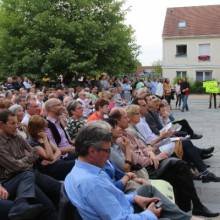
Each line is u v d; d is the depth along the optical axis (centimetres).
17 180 486
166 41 4812
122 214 315
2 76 2784
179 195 562
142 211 374
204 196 673
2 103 810
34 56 2673
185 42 4753
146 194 400
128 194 413
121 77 2942
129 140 595
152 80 2911
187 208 565
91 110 1320
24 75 2669
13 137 526
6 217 455
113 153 522
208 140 1249
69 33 2677
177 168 564
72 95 1780
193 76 4766
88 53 2706
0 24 2773
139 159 575
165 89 2488
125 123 572
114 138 554
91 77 2767
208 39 4678
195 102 3200
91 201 309
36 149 570
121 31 2862
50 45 2731
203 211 570
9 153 510
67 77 2770
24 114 895
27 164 511
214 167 871
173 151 730
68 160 605
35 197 468
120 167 520
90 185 311
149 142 724
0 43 2778
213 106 2755
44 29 2684
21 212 438
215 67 4688
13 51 2766
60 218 320
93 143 317
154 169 594
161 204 381
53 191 502
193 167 765
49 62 2662
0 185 479
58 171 576
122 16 2903
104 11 2825
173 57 4803
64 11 2766
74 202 312
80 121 777
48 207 470
